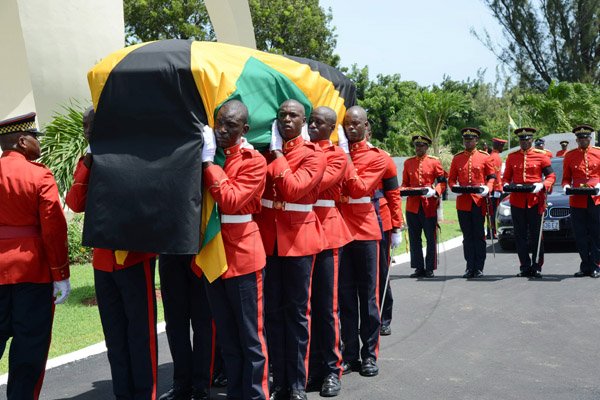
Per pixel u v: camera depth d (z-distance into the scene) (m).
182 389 5.23
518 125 32.25
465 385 5.46
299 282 5.01
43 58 13.24
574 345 6.48
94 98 4.57
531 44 39.22
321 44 33.72
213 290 4.67
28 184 4.64
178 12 30.14
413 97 30.41
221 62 4.55
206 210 4.46
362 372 5.74
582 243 9.94
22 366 4.71
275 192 4.98
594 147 10.11
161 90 4.39
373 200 6.28
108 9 13.80
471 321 7.46
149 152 4.41
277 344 5.14
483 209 10.01
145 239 4.35
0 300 4.71
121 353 4.79
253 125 4.71
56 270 4.72
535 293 8.83
